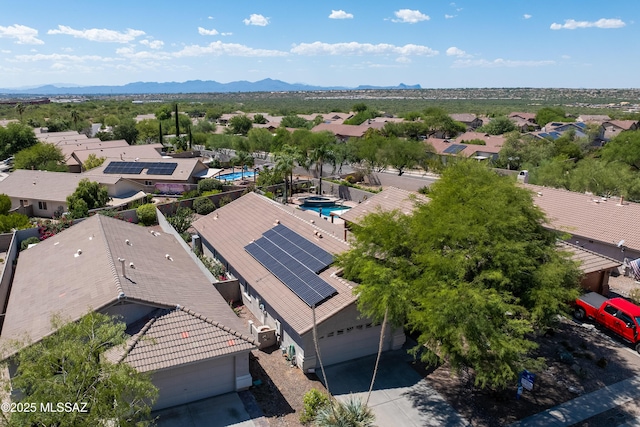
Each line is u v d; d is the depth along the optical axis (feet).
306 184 213.25
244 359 64.85
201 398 63.52
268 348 77.05
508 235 61.77
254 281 84.84
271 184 202.69
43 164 219.00
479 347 53.11
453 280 57.57
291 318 70.69
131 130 349.00
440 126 410.72
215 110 626.23
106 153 241.35
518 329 54.08
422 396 65.51
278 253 89.56
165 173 203.92
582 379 70.38
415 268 63.46
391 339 76.54
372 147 246.27
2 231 130.31
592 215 119.24
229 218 115.44
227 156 293.23
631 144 192.85
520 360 58.03
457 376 70.13
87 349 42.47
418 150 244.42
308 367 69.82
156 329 62.28
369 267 64.18
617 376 71.26
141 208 151.43
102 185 174.29
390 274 63.16
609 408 63.57
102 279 70.08
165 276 79.51
